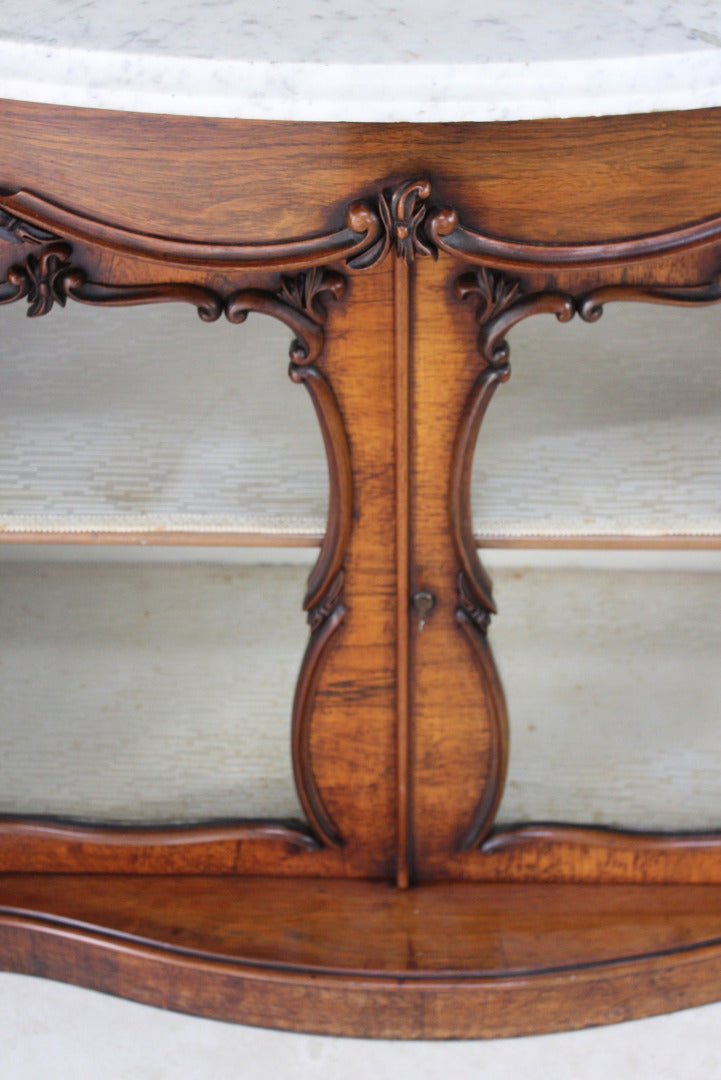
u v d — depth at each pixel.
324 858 0.97
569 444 0.83
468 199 0.66
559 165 0.64
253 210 0.66
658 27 0.61
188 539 0.81
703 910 0.94
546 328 0.90
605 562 0.98
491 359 0.74
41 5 0.64
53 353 0.89
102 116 0.63
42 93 0.59
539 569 0.99
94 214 0.67
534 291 0.72
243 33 0.61
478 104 0.58
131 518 0.80
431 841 0.95
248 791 0.95
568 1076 0.91
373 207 0.66
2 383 0.87
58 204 0.66
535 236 0.67
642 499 0.80
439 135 0.63
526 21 0.63
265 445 0.84
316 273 0.70
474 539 0.81
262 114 0.59
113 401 0.87
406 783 0.90
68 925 0.93
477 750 0.90
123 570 1.02
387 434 0.77
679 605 0.99
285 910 0.95
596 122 0.62
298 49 0.59
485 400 0.76
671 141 0.63
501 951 0.91
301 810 0.95
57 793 0.96
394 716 0.88
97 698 0.98
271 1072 0.91
